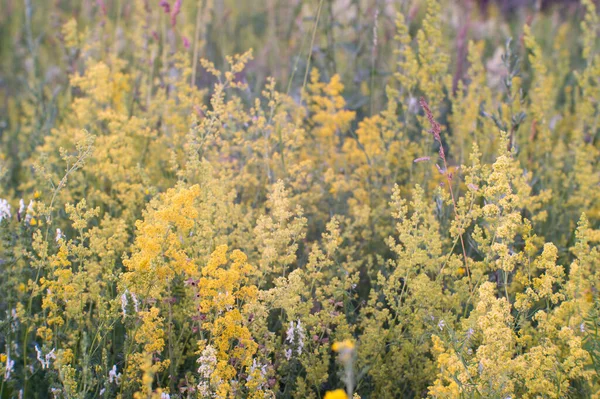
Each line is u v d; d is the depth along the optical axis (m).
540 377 2.33
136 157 3.96
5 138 4.83
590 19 4.68
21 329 2.99
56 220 3.43
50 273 2.74
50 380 2.59
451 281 3.10
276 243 2.93
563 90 5.79
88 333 2.89
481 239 2.80
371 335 2.77
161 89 4.30
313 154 4.31
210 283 2.42
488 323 2.33
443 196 2.94
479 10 7.07
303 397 2.76
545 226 3.91
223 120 3.78
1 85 5.93
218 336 2.46
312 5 5.49
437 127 2.90
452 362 2.34
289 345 2.71
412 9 4.79
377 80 4.89
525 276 2.68
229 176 3.57
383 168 4.08
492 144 4.29
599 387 2.30
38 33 6.32
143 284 2.51
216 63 5.33
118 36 5.29
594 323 2.40
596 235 2.94
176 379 2.68
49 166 3.61
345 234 3.42
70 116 4.32
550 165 4.35
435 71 4.20
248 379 2.42
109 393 2.57
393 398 2.81
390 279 2.85
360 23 4.96
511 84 3.63
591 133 4.47
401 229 2.87
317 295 2.87
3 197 3.70
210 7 5.40
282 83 5.14
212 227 2.88
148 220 2.87
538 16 6.72
